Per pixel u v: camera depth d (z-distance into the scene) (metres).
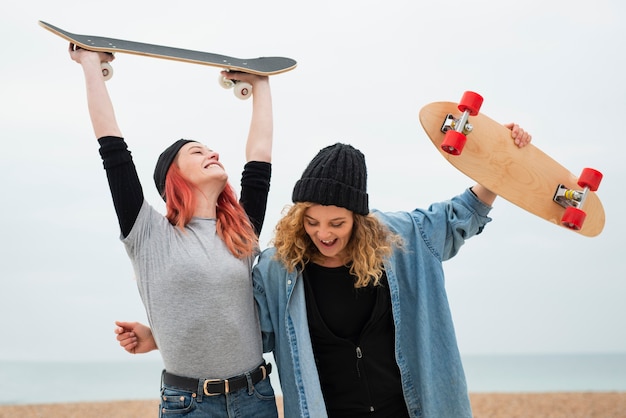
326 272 3.21
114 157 3.18
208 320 3.11
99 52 3.37
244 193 3.66
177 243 3.21
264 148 3.71
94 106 3.24
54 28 3.22
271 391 3.29
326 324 3.18
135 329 3.46
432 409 3.19
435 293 3.29
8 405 17.53
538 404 15.88
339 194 3.01
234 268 3.21
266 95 3.82
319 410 3.07
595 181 3.46
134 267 3.26
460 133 3.23
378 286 3.19
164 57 3.46
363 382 3.17
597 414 14.20
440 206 3.42
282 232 3.17
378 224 3.19
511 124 3.61
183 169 3.37
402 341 3.27
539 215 3.54
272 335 3.36
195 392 3.10
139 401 19.08
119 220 3.20
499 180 3.45
